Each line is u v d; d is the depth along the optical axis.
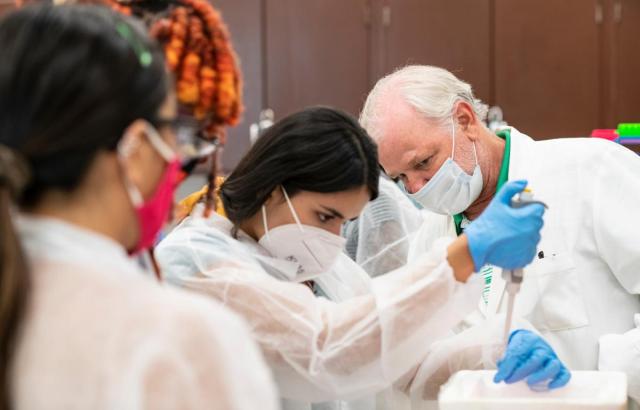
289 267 1.52
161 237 1.60
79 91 0.80
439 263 1.35
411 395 1.66
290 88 4.19
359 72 4.15
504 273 1.37
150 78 0.84
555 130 4.02
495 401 1.27
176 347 0.79
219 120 1.12
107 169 0.84
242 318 1.37
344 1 4.15
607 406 1.23
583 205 1.84
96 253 0.82
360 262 1.95
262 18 4.19
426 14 4.09
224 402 0.80
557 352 1.81
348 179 1.42
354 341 1.35
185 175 1.16
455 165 1.82
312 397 1.42
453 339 1.65
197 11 1.12
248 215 1.47
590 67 3.98
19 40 0.81
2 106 0.80
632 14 3.94
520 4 4.03
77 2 1.09
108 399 0.75
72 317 0.78
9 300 0.77
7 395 0.77
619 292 1.83
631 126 2.20
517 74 4.04
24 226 0.83
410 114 1.82
